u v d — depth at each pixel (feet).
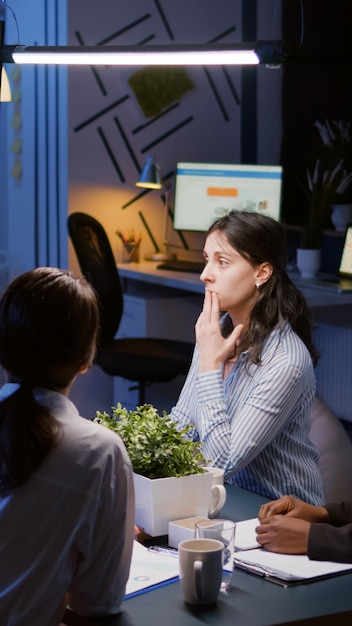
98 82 18.26
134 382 18.29
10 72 20.15
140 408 6.75
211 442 7.22
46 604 4.92
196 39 19.07
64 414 5.04
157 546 6.22
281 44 8.65
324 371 18.95
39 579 4.89
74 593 5.14
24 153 20.03
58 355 4.93
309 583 5.67
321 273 18.72
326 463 10.36
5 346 4.95
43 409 4.93
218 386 7.39
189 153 19.39
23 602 4.88
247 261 7.56
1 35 8.54
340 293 15.79
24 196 20.21
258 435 7.18
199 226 18.98
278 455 7.46
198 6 19.01
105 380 18.93
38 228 19.65
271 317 7.56
